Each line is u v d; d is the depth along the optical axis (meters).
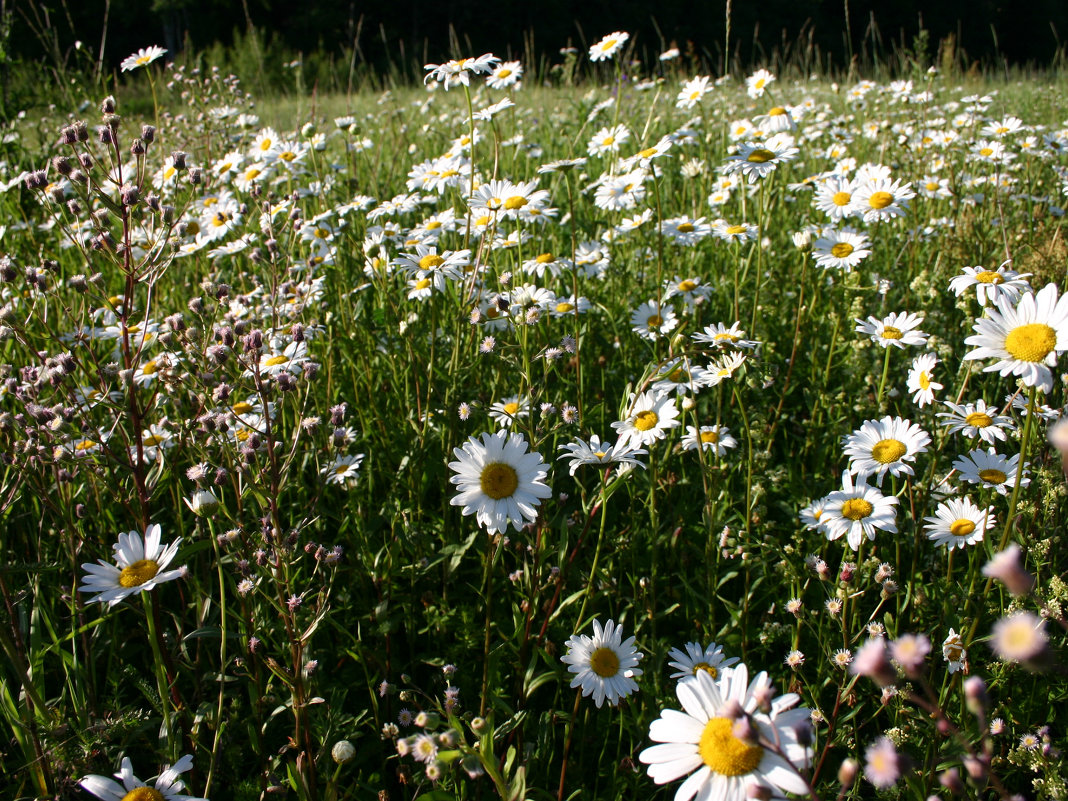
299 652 0.49
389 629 0.59
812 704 0.54
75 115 1.26
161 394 0.66
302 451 0.67
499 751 0.53
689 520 0.66
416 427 0.70
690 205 1.15
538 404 0.67
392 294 0.88
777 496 0.71
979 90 1.86
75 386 0.58
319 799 0.50
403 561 0.66
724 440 0.66
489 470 0.51
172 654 0.54
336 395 0.78
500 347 0.67
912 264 0.98
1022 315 0.48
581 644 0.51
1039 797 0.46
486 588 0.63
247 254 0.93
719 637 0.58
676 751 0.38
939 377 0.77
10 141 1.17
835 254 0.81
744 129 1.21
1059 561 0.55
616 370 0.84
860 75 2.27
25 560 0.62
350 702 0.59
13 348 0.74
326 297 0.91
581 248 0.94
